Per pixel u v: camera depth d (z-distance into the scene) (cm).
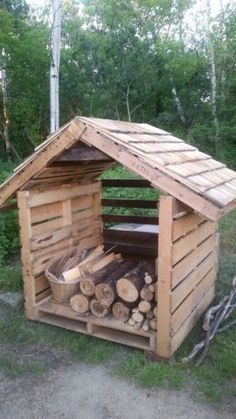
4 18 1284
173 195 294
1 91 1430
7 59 1362
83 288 370
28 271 393
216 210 278
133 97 1789
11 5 1552
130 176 851
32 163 354
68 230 448
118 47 1703
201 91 1717
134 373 323
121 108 1845
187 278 355
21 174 363
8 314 427
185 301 356
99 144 315
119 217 523
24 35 1358
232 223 780
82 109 1662
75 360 346
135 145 324
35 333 387
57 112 845
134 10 1827
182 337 358
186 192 287
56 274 412
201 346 340
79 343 366
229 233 717
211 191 299
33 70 1403
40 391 308
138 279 352
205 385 306
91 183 489
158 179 296
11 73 1391
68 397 301
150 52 1747
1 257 550
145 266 380
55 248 428
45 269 409
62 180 423
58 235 429
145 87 1734
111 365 337
